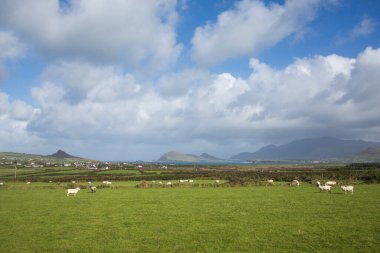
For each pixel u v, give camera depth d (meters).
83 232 27.30
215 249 21.67
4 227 29.67
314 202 42.59
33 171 167.25
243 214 34.41
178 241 23.86
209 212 36.47
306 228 26.77
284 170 177.38
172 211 37.84
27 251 21.97
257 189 69.44
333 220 29.66
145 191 70.69
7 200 53.88
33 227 29.56
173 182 103.75
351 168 156.88
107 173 155.25
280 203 42.72
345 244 21.88
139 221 31.78
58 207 43.50
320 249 21.03
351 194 52.50
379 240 22.56
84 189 80.81
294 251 20.81
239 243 22.88
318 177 104.00
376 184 75.12
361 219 29.73
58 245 23.30
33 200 53.44
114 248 22.44
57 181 114.50
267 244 22.45
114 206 43.69
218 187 79.75
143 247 22.52
